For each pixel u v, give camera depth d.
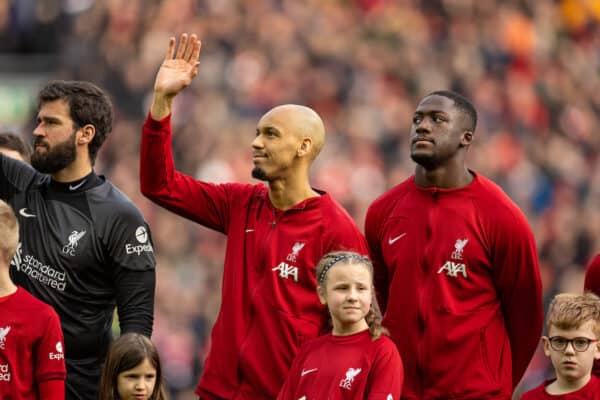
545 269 50.50
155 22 58.25
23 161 21.05
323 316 19.28
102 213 19.59
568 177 57.91
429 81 59.44
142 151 19.55
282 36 59.09
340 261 18.17
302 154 19.45
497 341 19.62
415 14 62.38
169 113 19.50
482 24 63.34
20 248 19.48
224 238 47.31
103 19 58.09
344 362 18.14
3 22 56.66
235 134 53.94
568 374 18.97
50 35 57.03
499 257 19.52
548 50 65.06
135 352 19.03
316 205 19.48
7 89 54.09
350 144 54.84
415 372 19.48
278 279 19.22
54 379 17.98
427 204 19.72
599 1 69.56
